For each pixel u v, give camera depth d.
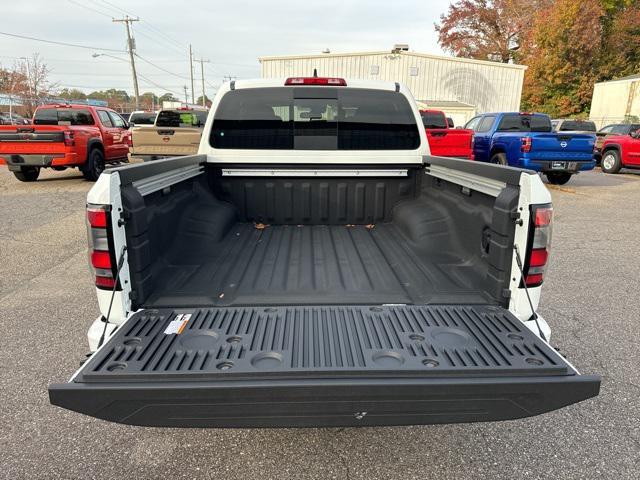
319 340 1.96
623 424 2.71
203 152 3.80
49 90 48.56
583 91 33.56
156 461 2.40
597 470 2.35
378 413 1.71
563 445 2.53
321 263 3.05
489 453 2.48
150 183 2.48
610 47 34.41
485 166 2.49
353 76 25.91
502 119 12.85
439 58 25.78
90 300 4.57
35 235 7.08
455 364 1.75
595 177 15.89
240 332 2.02
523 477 2.30
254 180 3.91
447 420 1.73
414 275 2.80
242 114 3.78
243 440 2.58
